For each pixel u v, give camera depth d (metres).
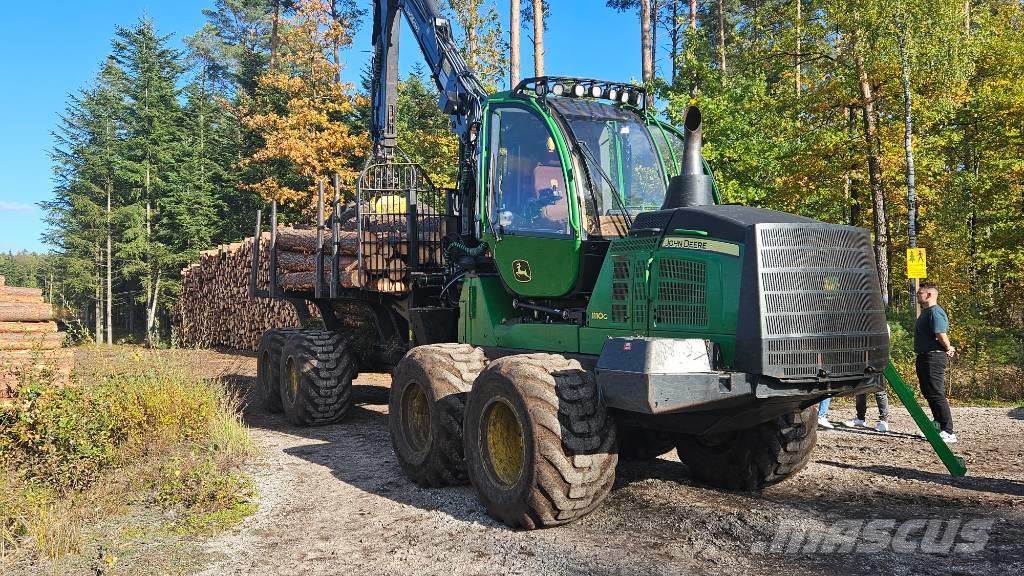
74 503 4.89
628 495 5.23
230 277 20.72
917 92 17.22
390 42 9.88
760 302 4.06
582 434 4.32
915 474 5.96
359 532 4.50
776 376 4.05
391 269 7.89
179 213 36.31
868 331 4.37
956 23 15.68
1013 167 18.14
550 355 4.79
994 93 18.75
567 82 5.84
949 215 17.55
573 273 5.27
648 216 4.79
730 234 4.25
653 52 34.94
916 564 3.82
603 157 5.67
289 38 31.92
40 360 6.14
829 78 17.30
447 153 22.88
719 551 4.03
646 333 4.66
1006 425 8.41
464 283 6.68
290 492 5.46
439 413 5.42
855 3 15.39
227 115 43.91
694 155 4.88
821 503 5.07
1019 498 5.20
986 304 16.16
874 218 17.19
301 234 10.55
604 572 3.74
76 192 40.47
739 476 5.35
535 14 19.61
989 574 3.68
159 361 7.54
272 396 9.42
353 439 7.67
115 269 39.91
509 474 4.72
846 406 9.81
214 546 4.24
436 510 4.98
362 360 8.98
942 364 7.32
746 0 33.72
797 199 17.80
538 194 5.68
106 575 3.78
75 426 5.70
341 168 28.52
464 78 8.41
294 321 16.78
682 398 4.06
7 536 4.29
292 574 3.80
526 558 3.96
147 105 41.16
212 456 6.28
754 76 18.58
